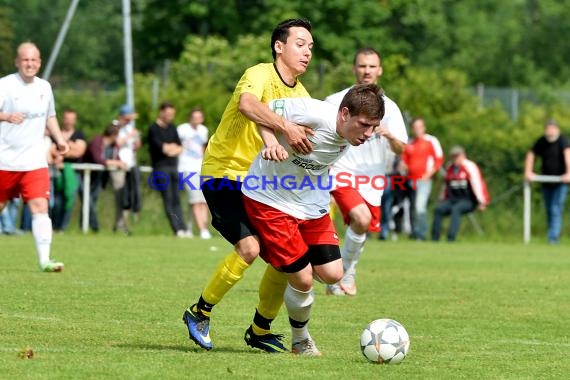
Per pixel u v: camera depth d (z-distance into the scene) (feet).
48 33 346.95
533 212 188.75
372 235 178.81
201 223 158.30
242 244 57.31
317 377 50.85
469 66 422.00
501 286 98.73
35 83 97.04
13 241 137.49
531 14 473.26
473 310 80.43
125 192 160.56
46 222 98.94
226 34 321.52
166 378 49.39
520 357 59.36
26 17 346.13
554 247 161.27
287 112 55.88
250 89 58.44
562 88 410.93
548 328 71.72
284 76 60.90
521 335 68.28
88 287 87.10
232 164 59.57
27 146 97.30
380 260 127.54
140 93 215.72
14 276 93.66
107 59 360.69
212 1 314.76
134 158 160.56
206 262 114.42
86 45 353.10
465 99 242.37
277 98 60.59
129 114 158.92
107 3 371.76
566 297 90.38
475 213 187.21
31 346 57.88
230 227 57.77
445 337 66.80
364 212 85.87
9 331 63.00
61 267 98.94
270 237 56.75
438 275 108.78
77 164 156.46
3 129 96.68
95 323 67.36
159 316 71.51
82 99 216.54
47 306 74.74
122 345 59.31
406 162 165.68
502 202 187.83
